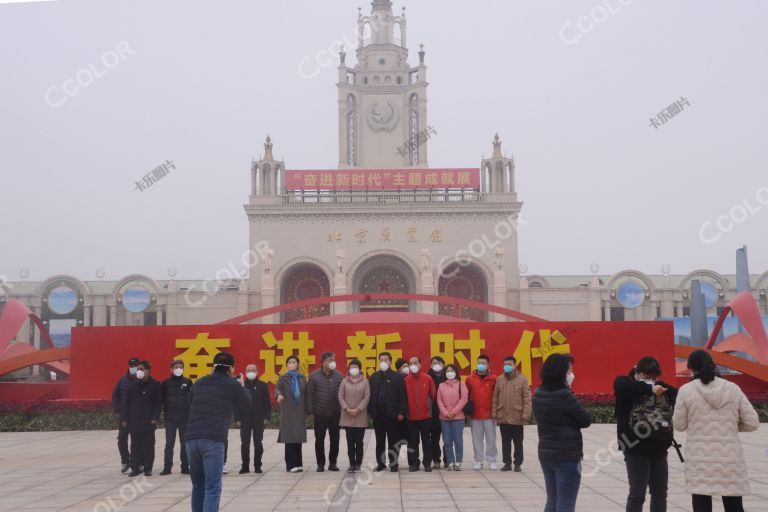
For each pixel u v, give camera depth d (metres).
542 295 60.72
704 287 61.31
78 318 62.38
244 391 10.28
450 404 15.30
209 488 9.69
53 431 24.62
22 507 11.64
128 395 15.00
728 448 8.43
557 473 8.77
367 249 62.59
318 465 15.23
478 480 13.95
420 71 70.19
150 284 62.06
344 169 63.75
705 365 8.70
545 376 9.07
